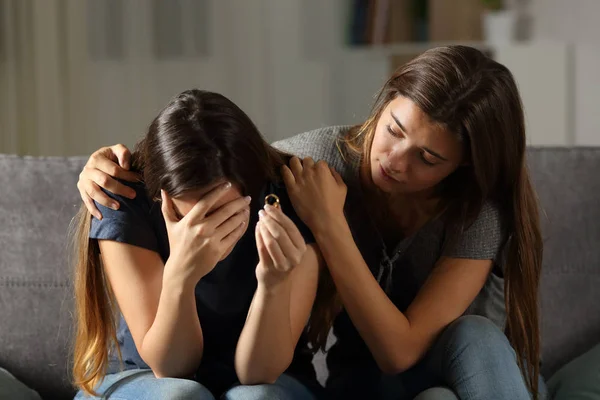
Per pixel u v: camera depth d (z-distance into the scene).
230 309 1.58
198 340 1.48
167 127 1.39
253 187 1.43
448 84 1.49
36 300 1.82
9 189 1.84
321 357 1.89
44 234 1.84
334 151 1.71
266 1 3.62
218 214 1.38
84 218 1.57
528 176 1.67
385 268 1.69
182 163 1.35
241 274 1.57
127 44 3.42
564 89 3.47
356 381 1.70
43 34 3.21
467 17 3.67
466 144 1.53
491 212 1.67
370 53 3.68
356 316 1.57
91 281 1.56
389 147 1.53
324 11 3.68
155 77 3.48
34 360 1.82
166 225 1.47
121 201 1.52
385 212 1.70
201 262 1.40
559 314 1.91
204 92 1.46
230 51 3.60
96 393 1.50
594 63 3.44
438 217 1.69
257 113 3.68
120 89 3.42
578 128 3.50
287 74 3.69
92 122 3.38
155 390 1.36
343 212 1.67
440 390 1.44
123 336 1.62
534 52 3.47
